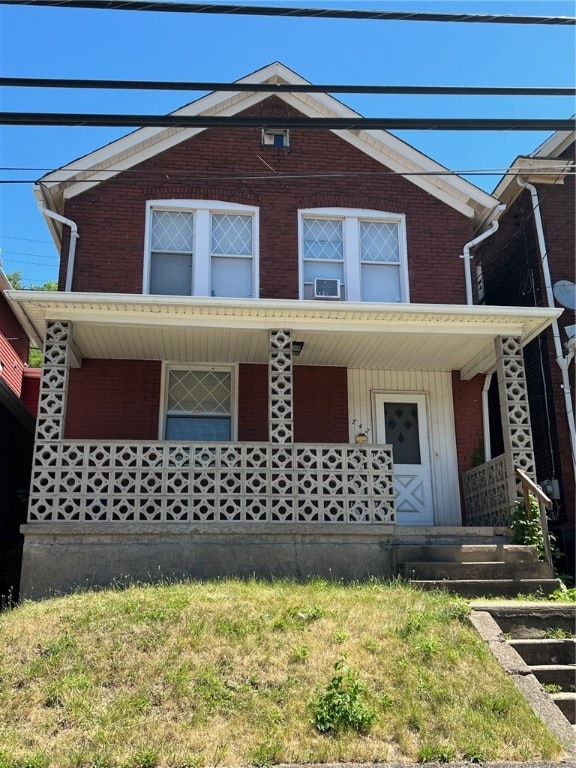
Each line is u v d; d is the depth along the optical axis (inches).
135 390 478.9
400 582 340.5
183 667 234.4
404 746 205.5
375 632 260.2
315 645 250.4
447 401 506.9
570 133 556.7
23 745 198.8
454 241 508.7
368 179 509.4
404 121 255.4
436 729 213.5
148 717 212.1
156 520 382.6
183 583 330.3
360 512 412.8
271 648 247.4
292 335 438.3
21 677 229.0
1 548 502.6
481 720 217.8
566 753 208.1
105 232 474.3
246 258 486.9
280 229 491.2
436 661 245.3
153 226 484.7
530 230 557.0
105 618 265.1
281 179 500.1
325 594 299.1
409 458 495.8
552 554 434.9
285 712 217.3
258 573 374.0
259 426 485.7
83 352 470.0
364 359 487.8
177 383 491.2
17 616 275.1
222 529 375.9
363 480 407.2
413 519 484.1
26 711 213.9
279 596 291.6
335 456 406.9
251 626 260.2
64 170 474.6
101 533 369.4
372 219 505.7
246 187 494.9
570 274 537.6
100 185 481.7
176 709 216.7
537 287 542.0
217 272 482.3
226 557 374.6
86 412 470.9
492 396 582.9
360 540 385.1
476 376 513.7
